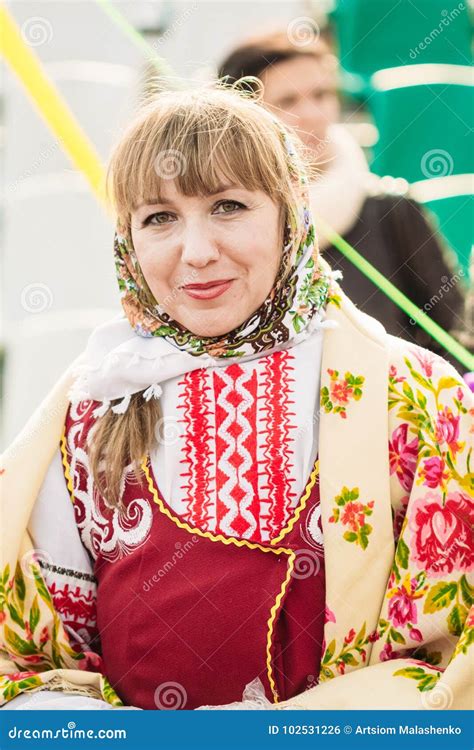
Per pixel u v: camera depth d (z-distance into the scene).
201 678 1.77
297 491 1.81
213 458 1.83
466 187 3.47
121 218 1.85
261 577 1.77
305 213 1.85
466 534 1.79
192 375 1.87
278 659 1.76
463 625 1.77
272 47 3.02
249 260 1.77
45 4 3.24
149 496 1.83
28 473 1.90
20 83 3.07
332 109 3.09
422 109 3.45
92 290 3.45
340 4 3.40
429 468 1.79
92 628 1.92
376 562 1.78
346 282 3.08
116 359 1.88
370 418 1.82
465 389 1.87
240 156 1.74
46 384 3.47
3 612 1.88
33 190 3.46
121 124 1.91
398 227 3.11
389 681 1.72
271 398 1.85
